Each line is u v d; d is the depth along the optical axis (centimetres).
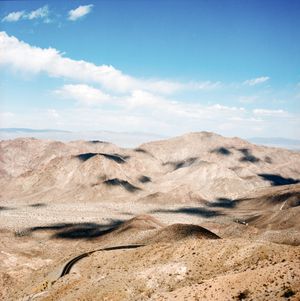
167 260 11800
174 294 8012
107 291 10000
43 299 11406
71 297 10425
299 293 6569
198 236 18962
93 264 14050
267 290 7162
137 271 10912
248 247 10394
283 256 9431
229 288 7675
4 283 17375
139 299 9244
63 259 17175
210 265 10225
